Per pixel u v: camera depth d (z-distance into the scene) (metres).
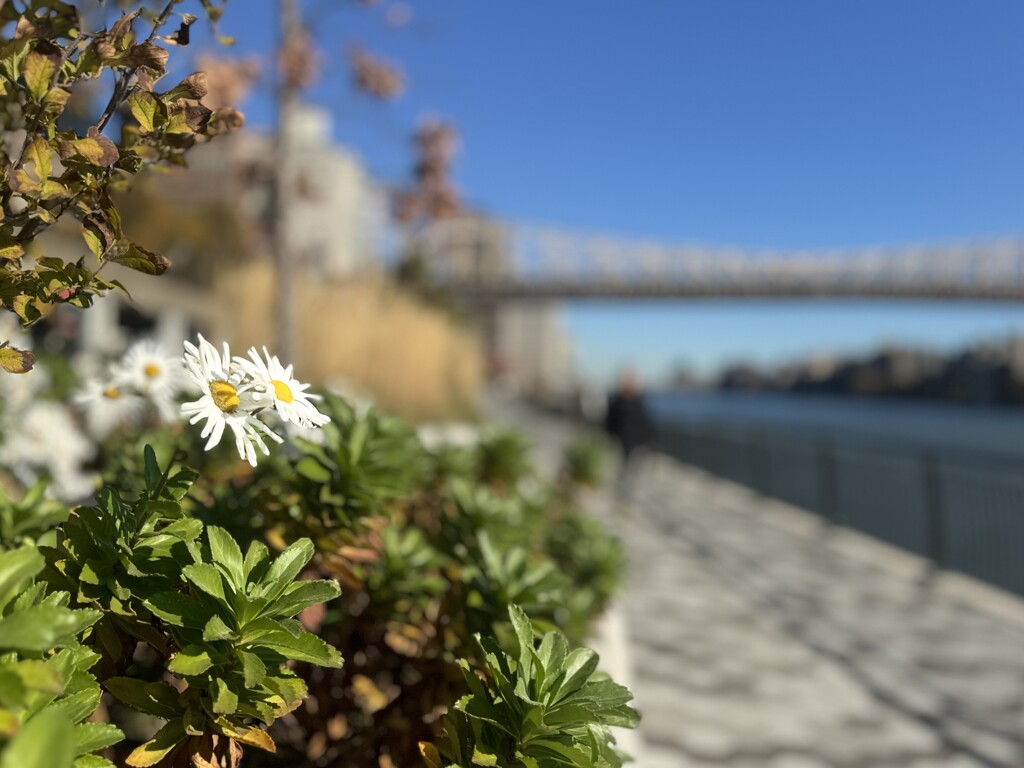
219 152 7.39
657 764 2.75
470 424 10.22
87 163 0.82
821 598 5.22
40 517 1.16
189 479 0.91
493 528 1.62
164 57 0.84
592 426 17.23
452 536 1.64
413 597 1.36
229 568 0.82
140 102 0.85
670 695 3.44
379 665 1.43
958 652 4.16
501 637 1.19
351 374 8.52
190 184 7.46
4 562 0.68
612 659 2.25
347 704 1.37
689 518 8.38
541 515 2.73
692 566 6.05
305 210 10.90
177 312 8.02
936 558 6.02
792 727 3.15
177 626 0.79
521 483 3.24
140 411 1.88
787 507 9.20
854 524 7.60
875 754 2.94
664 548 6.71
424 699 1.24
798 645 4.22
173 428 1.97
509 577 1.30
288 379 0.93
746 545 6.98
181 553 0.86
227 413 0.85
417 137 8.52
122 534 0.86
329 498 1.25
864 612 4.90
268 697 0.80
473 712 0.81
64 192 0.83
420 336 9.64
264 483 1.51
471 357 11.49
